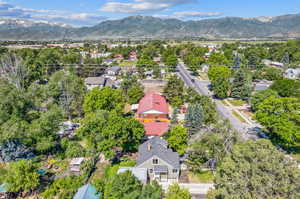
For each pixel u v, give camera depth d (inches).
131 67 4822.8
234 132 1333.7
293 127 1449.3
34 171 1167.6
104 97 1926.7
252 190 657.6
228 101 2765.7
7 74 2721.5
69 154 1521.9
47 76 3469.5
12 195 1139.9
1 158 1471.5
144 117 2116.1
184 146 1475.1
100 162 1472.7
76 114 2353.6
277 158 667.4
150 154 1338.6
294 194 592.7
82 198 1015.6
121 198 885.8
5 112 1441.9
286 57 4731.8
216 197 763.4
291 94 2519.7
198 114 1715.1
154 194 869.2
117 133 1396.4
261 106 1632.6
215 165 1354.6
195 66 4222.4
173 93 2556.6
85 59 4566.9
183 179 1311.5
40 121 1494.8
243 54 5679.1
